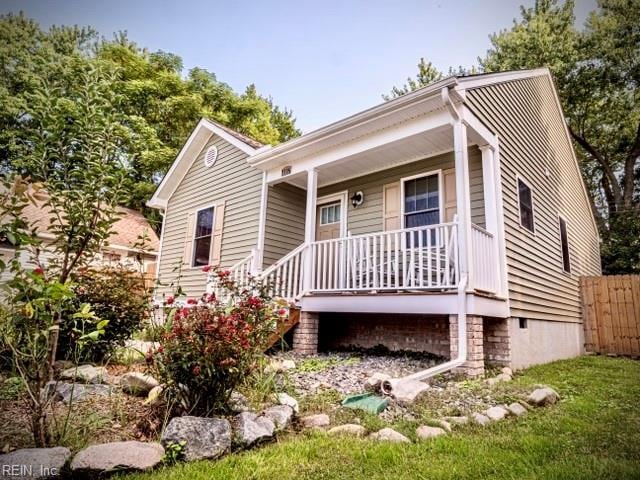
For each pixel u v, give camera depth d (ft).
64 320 12.36
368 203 25.66
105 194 10.27
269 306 11.94
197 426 7.98
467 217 16.40
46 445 7.64
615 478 7.09
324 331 25.02
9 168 10.43
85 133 10.18
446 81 16.11
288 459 7.55
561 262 30.86
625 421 11.03
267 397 10.88
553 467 7.49
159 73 55.93
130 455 6.95
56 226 9.91
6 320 7.97
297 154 23.43
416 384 12.34
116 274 16.29
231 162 30.58
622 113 51.67
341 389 13.07
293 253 21.66
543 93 31.60
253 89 75.51
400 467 7.36
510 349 19.02
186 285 31.91
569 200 35.96
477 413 10.94
